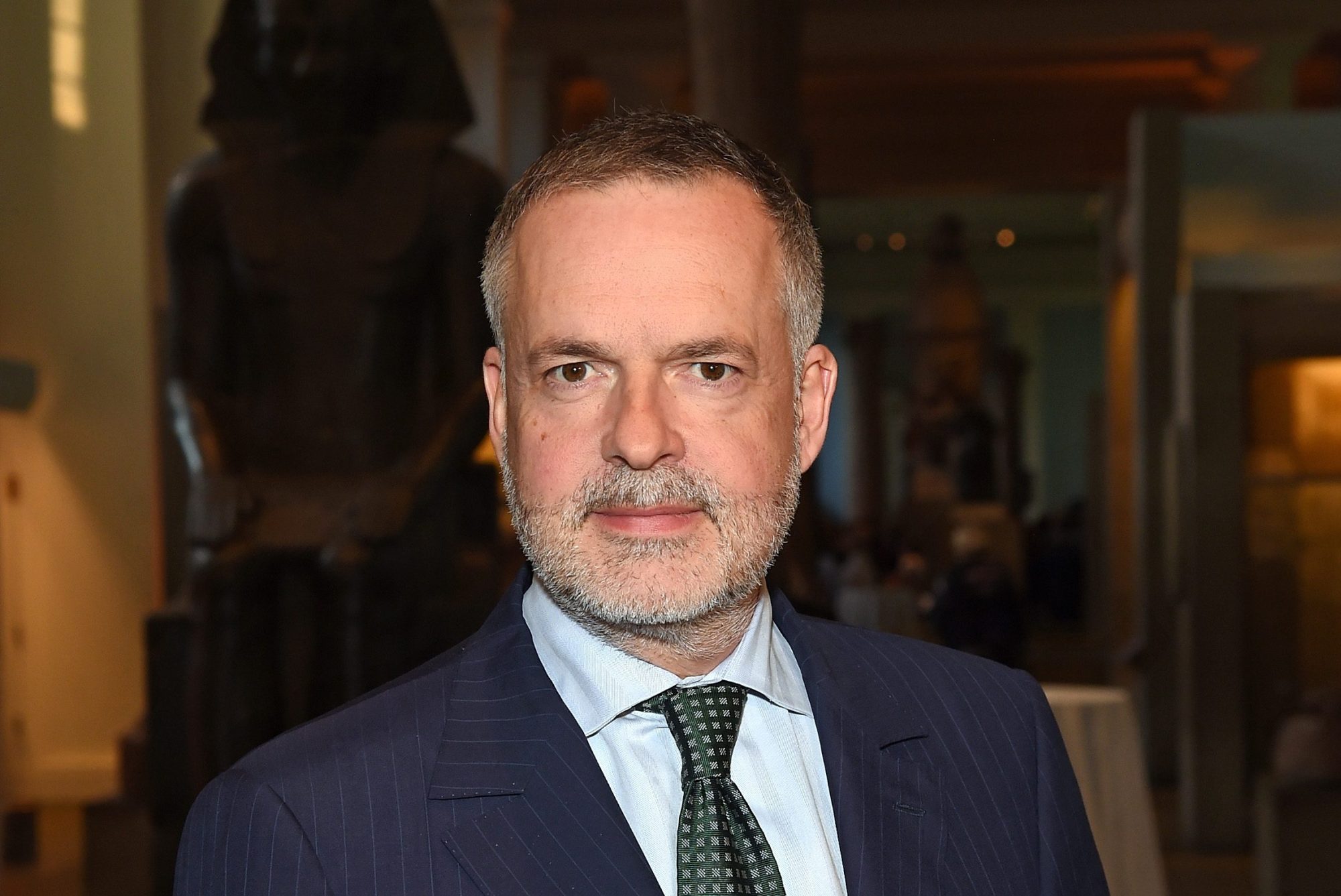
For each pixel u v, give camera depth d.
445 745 1.27
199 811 1.24
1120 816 3.05
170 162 7.47
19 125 7.44
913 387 20.91
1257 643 7.29
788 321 1.32
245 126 5.03
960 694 1.52
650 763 1.31
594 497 1.24
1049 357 25.75
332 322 4.96
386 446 4.95
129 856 6.20
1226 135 8.75
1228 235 8.77
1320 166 8.66
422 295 5.06
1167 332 8.85
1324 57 14.25
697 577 1.25
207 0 7.48
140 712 7.37
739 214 1.27
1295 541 7.31
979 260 25.77
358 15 4.90
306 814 1.20
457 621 4.86
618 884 1.21
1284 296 7.29
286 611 4.74
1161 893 3.05
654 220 1.24
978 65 14.60
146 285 7.48
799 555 7.18
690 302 1.23
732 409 1.26
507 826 1.24
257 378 5.01
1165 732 8.98
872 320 24.27
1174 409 8.85
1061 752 1.53
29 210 7.47
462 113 5.20
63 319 7.46
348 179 5.01
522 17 12.38
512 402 1.30
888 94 15.84
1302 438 7.32
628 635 1.31
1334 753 5.86
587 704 1.32
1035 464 25.80
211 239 4.98
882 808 1.36
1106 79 15.23
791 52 7.88
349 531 4.64
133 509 7.44
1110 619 13.12
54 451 7.45
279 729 4.72
